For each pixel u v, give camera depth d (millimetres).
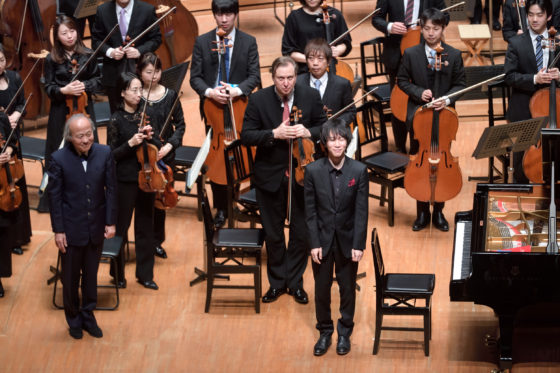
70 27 16969
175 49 21906
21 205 16594
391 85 19625
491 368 13484
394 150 19703
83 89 17047
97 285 15305
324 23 17641
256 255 14797
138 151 14852
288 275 15172
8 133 15281
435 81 16469
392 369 13516
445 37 22984
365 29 24281
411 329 13594
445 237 16812
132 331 14555
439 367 13539
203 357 13922
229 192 16047
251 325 14648
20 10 19828
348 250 13406
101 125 19250
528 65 16719
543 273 12211
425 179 16469
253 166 15094
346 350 13836
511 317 12617
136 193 15227
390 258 16219
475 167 19031
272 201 14820
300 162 14266
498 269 12305
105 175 13891
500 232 13375
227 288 15086
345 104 15586
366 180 13289
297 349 14039
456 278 12961
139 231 15383
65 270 14008
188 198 18531
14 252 16672
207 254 14969
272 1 25547
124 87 14648
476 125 20672
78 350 14156
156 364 13789
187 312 15008
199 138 20312
